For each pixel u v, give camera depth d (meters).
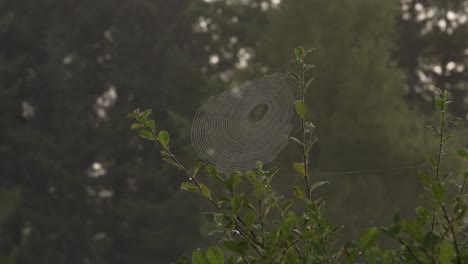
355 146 21.84
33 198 38.38
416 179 21.17
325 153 22.20
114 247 38.38
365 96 22.84
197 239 34.66
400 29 33.59
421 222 2.40
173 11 42.25
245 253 2.52
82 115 40.22
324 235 2.64
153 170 37.28
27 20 40.72
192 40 42.31
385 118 22.39
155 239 35.62
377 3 23.80
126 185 39.62
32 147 38.44
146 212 35.66
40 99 40.84
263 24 36.88
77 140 39.06
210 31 39.22
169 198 39.03
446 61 35.28
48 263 36.53
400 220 2.34
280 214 2.76
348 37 23.72
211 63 40.44
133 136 38.59
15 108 38.97
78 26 41.16
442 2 35.25
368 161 21.72
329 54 23.14
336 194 20.73
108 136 38.50
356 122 22.42
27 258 36.28
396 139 21.97
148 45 41.03
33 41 40.97
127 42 40.62
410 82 34.84
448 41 34.25
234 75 25.45
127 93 39.94
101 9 41.16
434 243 2.26
